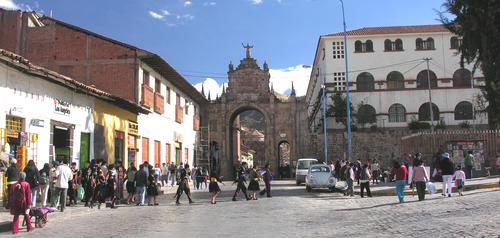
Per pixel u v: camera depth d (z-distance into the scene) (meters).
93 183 18.25
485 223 10.62
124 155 28.20
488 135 31.33
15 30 31.19
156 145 34.88
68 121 21.50
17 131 17.50
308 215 14.70
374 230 10.95
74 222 14.09
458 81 55.97
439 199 17.62
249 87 71.94
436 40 56.66
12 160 14.80
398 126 55.38
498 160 26.33
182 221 13.94
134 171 21.27
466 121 54.62
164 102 36.56
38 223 12.91
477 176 28.58
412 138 33.75
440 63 56.25
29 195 12.38
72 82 20.52
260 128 143.50
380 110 55.56
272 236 10.58
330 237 10.23
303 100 71.44
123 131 28.27
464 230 9.92
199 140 50.91
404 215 13.40
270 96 71.62
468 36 25.64
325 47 57.62
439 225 10.92
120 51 30.73
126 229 12.30
